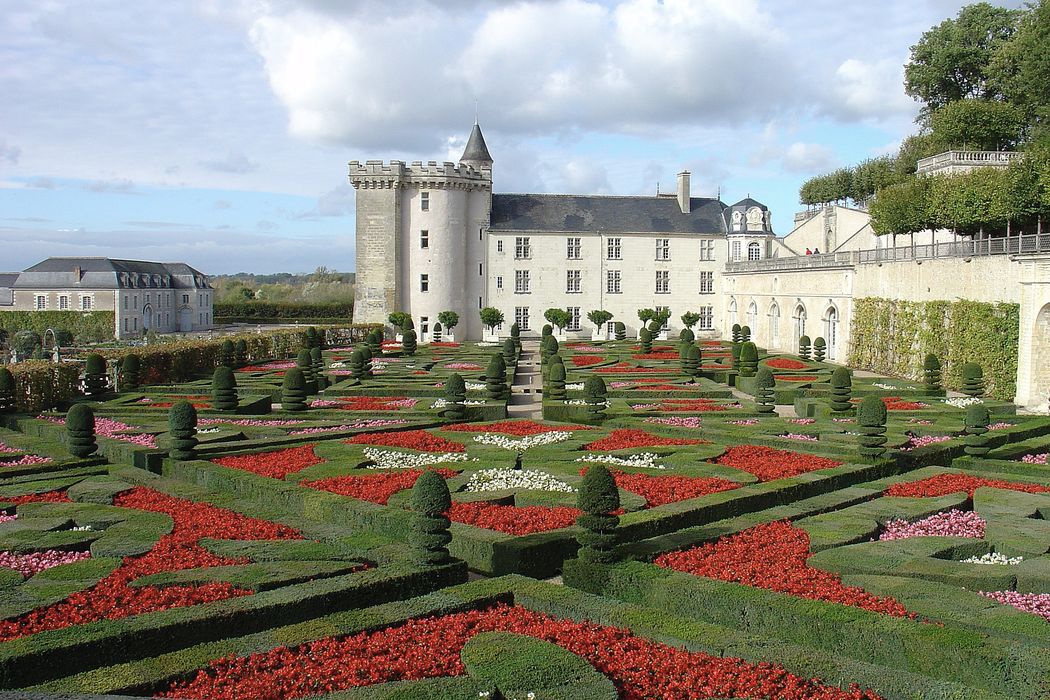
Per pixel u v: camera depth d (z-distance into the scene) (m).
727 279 84.88
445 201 82.75
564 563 14.28
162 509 17.70
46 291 104.25
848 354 57.72
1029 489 19.83
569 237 86.38
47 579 13.31
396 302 83.00
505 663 9.95
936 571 13.54
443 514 14.06
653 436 26.59
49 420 29.67
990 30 71.12
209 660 10.20
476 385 40.53
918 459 22.91
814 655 10.25
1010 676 9.77
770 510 17.64
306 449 24.36
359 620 11.47
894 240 56.69
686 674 10.08
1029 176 45.28
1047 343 37.62
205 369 50.50
